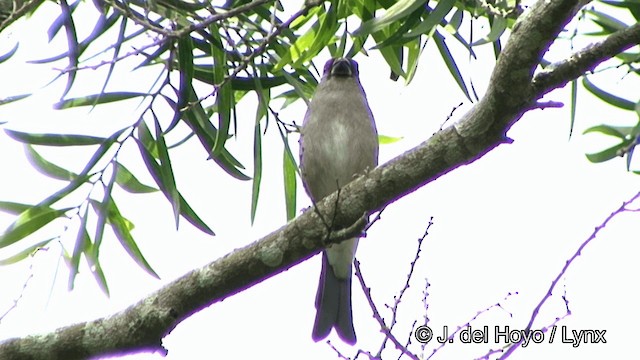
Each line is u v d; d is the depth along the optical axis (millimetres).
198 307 6781
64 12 8906
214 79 9172
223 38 9531
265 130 9250
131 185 9383
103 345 6648
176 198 9016
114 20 9164
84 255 9242
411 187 6758
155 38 7656
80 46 9055
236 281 6754
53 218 9180
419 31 8062
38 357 6602
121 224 9422
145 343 6660
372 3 9773
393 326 6773
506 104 6422
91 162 9219
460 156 6660
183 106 9148
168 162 9078
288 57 9273
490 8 8180
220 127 9094
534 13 6145
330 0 9328
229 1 9438
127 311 6695
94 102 8930
